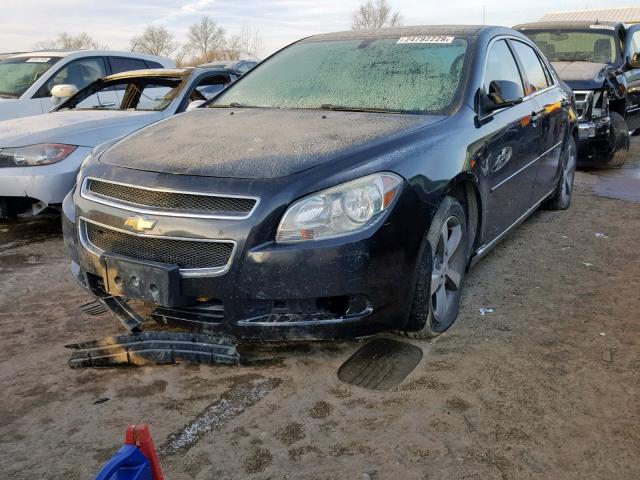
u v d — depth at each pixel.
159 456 2.24
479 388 2.68
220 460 2.22
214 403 2.58
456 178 3.06
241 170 2.70
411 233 2.75
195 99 6.31
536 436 2.36
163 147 3.07
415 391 2.66
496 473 2.15
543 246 4.75
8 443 2.33
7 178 4.82
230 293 2.61
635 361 2.94
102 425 2.44
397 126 3.12
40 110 7.02
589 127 7.66
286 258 2.55
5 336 3.23
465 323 3.35
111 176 2.93
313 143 2.89
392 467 2.18
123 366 2.88
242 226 2.57
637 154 9.73
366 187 2.64
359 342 3.10
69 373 2.84
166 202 2.71
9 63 7.67
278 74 4.14
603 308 3.56
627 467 2.19
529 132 4.23
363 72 3.84
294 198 2.58
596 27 9.41
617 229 5.24
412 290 2.83
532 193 4.62
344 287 2.60
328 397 2.62
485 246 3.75
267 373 2.81
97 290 3.07
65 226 3.23
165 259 2.70
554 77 5.39
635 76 9.16
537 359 2.95
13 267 4.38
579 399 2.61
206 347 2.79
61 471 2.18
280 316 2.64
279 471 2.17
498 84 3.67
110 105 6.46
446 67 3.69
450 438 2.34
